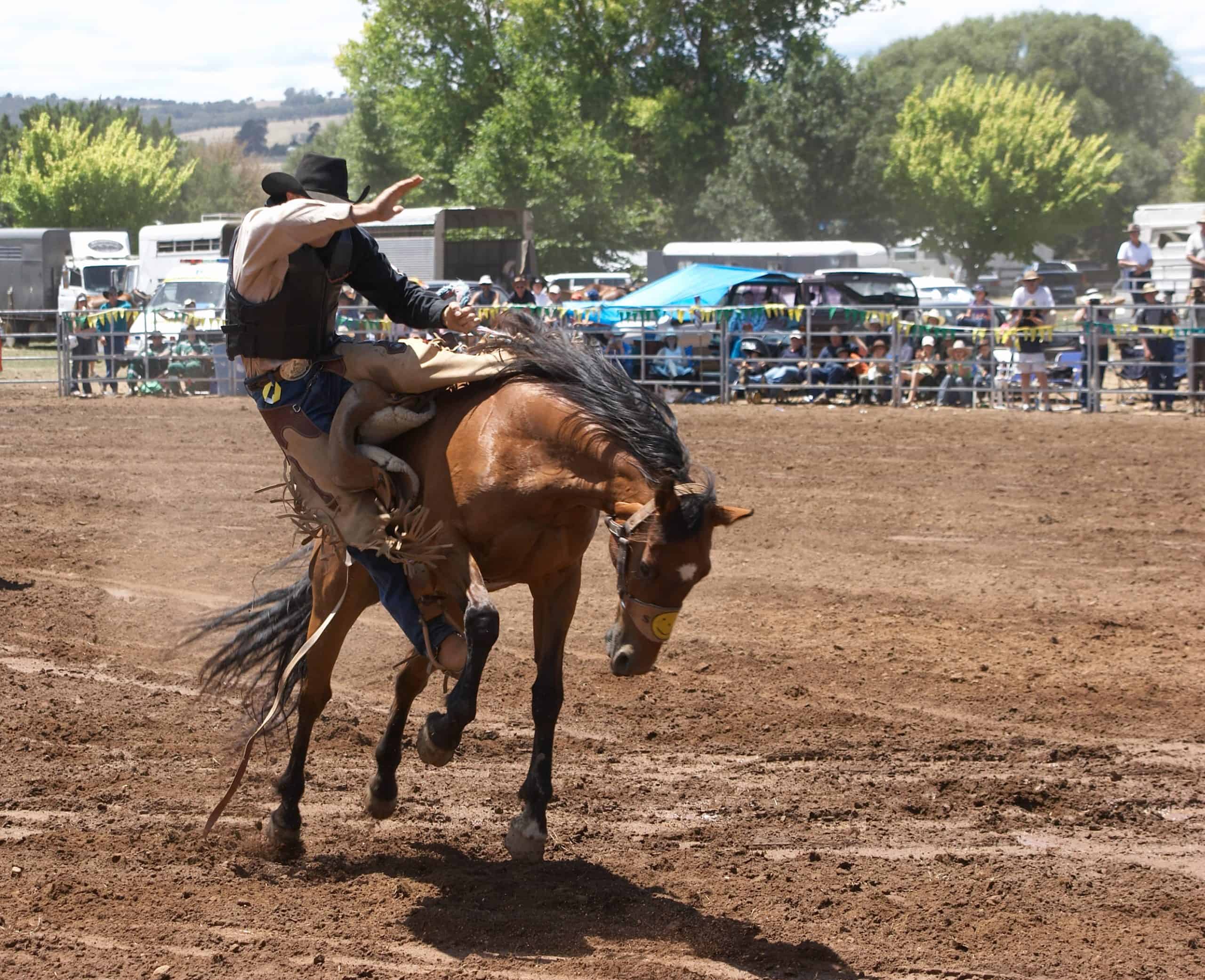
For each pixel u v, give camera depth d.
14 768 10.24
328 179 8.84
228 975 6.98
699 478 7.94
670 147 87.44
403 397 8.60
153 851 8.73
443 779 10.46
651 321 37.25
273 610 9.45
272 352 8.53
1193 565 18.02
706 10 87.94
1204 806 10.10
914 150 86.62
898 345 35.25
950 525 20.48
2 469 25.25
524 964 7.23
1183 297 48.66
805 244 63.81
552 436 8.02
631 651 7.68
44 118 99.75
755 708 12.20
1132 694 12.75
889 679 13.16
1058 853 9.10
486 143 80.06
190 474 24.91
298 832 8.81
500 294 39.56
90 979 6.87
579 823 9.53
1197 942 7.63
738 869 8.66
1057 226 89.81
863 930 7.75
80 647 13.72
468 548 8.29
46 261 67.94
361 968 7.10
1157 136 151.25
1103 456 26.86
